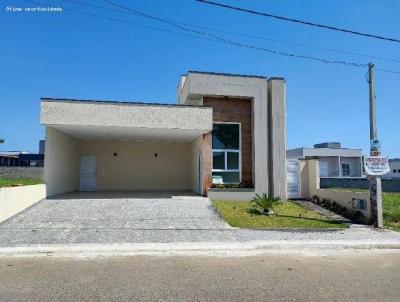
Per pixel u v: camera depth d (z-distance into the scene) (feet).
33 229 36.11
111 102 51.90
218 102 61.82
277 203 51.72
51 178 54.80
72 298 18.33
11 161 94.07
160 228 38.01
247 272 23.79
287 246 32.35
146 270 23.86
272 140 61.93
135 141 73.56
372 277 22.98
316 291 19.95
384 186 91.35
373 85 46.06
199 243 32.22
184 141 73.61
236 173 61.72
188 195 60.85
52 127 53.31
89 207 47.03
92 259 26.78
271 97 62.69
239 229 39.01
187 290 19.83
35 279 21.57
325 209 54.75
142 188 73.26
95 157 72.02
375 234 38.40
